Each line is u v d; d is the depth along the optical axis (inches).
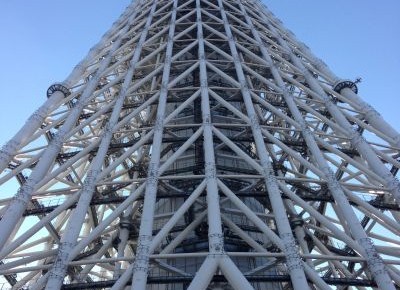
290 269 645.9
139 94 1152.2
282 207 749.3
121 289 628.4
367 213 945.5
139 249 661.9
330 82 1362.0
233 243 886.4
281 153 1236.5
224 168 1005.8
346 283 705.6
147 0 1982.0
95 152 1059.3
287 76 1296.8
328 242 1077.8
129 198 788.6
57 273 652.1
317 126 1266.0
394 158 1058.1
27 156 1066.7
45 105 1173.7
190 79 1322.6
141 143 935.7
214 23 1555.1
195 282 614.2
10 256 875.4
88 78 1433.3
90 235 718.5
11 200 867.4
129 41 1501.0
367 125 1099.3
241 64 1250.6
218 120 1195.9
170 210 986.7
